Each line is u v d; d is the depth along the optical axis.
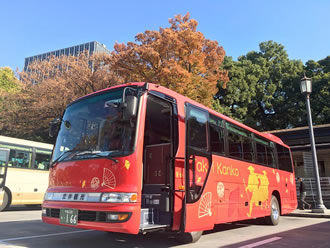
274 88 36.75
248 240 6.78
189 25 21.73
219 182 6.66
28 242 6.08
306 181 18.12
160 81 19.48
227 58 36.97
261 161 9.35
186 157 5.59
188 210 5.40
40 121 28.70
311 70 37.66
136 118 5.07
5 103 29.41
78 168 5.26
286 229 8.81
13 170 12.91
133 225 4.48
